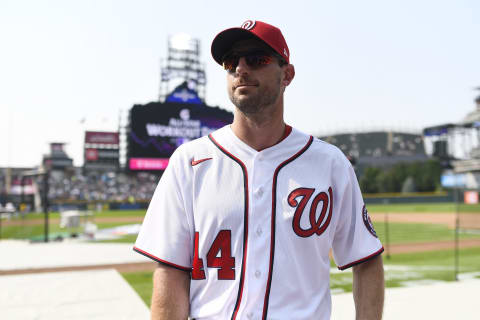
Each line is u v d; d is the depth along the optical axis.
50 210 40.19
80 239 15.55
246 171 1.16
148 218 1.23
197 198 1.16
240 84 1.14
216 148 1.21
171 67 49.09
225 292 1.10
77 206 41.91
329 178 1.21
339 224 1.27
